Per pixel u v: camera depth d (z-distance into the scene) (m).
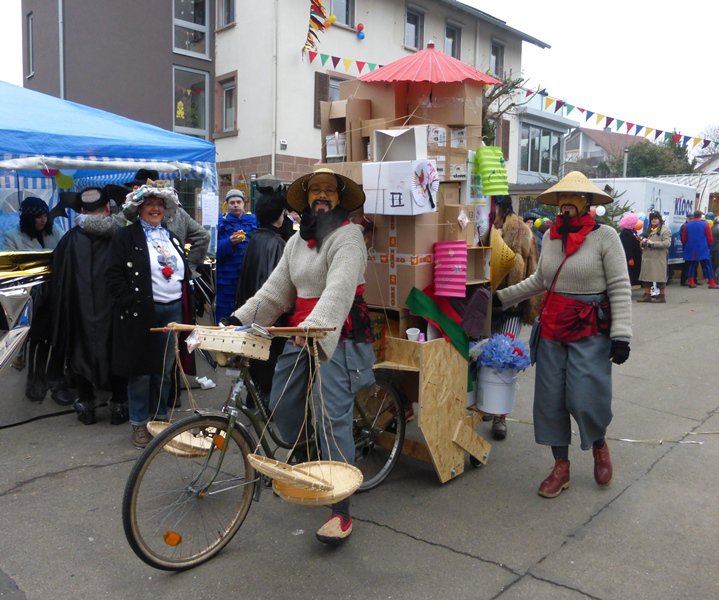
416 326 3.68
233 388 2.92
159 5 14.49
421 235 3.48
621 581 2.74
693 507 3.45
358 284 3.05
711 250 14.98
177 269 4.36
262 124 14.33
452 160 3.62
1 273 4.64
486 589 2.69
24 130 5.04
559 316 3.52
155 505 2.75
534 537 3.12
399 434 3.75
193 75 15.21
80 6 14.09
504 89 8.92
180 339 4.46
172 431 2.69
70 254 4.54
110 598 2.62
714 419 4.93
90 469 3.89
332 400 3.01
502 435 4.49
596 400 3.46
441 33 18.00
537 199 3.68
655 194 13.72
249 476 3.01
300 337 2.78
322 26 12.64
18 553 2.94
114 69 14.12
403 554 2.96
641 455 4.20
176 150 6.11
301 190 3.17
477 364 4.02
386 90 3.67
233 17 14.99
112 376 4.62
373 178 3.33
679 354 7.12
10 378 5.82
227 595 2.64
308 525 3.23
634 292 13.15
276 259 4.55
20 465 3.94
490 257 3.85
